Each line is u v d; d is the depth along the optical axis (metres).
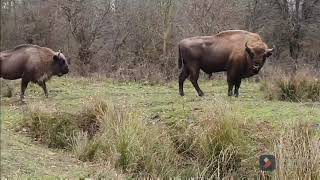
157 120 9.54
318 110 10.13
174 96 13.08
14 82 15.84
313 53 26.62
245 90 14.72
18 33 25.67
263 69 19.08
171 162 8.01
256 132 8.38
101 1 22.77
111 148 7.97
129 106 9.59
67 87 15.45
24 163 7.05
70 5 21.95
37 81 12.80
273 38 26.98
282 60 26.08
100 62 21.64
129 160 7.75
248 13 25.34
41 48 12.97
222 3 21.72
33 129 9.19
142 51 21.89
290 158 6.41
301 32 26.92
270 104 10.99
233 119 8.30
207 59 12.76
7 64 12.55
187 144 8.34
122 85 16.25
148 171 7.66
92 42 22.00
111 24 22.91
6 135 8.68
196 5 21.64
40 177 6.39
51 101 12.36
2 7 26.00
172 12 21.81
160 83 16.81
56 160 7.57
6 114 10.36
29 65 12.61
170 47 21.38
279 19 26.84
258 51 12.28
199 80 18.11
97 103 9.45
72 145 8.55
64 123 9.16
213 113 8.50
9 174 6.43
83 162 7.67
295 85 12.03
